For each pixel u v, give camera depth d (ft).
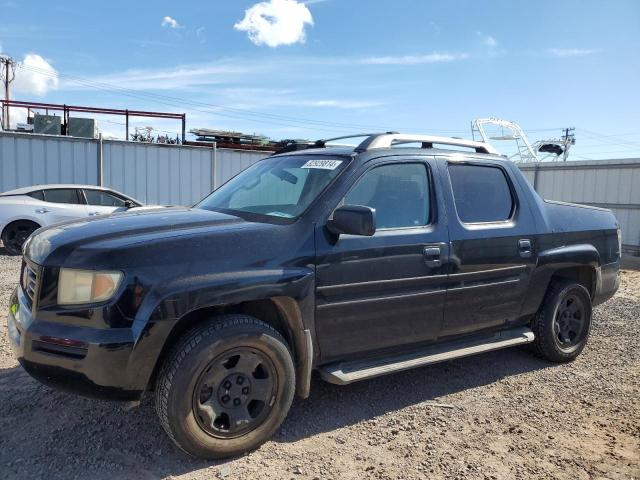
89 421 11.36
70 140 48.70
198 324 10.12
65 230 10.59
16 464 9.68
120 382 9.21
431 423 11.94
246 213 12.12
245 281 9.93
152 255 9.45
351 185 11.70
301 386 11.18
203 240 9.98
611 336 19.19
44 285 9.53
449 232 12.92
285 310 10.73
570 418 12.37
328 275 11.02
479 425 11.91
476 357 16.55
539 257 14.84
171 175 54.34
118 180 51.44
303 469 9.87
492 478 9.77
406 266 12.08
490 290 13.83
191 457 10.10
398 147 12.96
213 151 56.59
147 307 9.21
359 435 11.28
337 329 11.37
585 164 52.80
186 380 9.46
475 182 14.14
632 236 49.60
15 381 13.26
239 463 10.00
